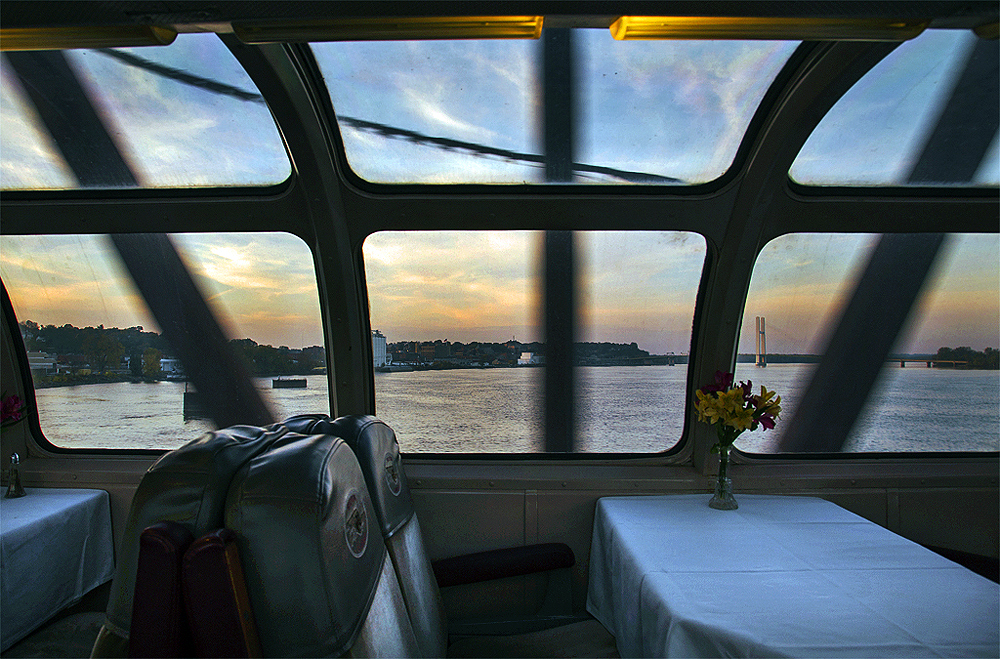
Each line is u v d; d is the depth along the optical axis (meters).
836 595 1.64
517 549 2.61
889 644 1.36
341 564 1.04
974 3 1.20
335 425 1.59
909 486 2.80
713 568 1.84
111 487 2.93
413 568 1.65
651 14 1.24
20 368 3.09
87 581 2.72
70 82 2.32
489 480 2.81
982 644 1.36
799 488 2.81
